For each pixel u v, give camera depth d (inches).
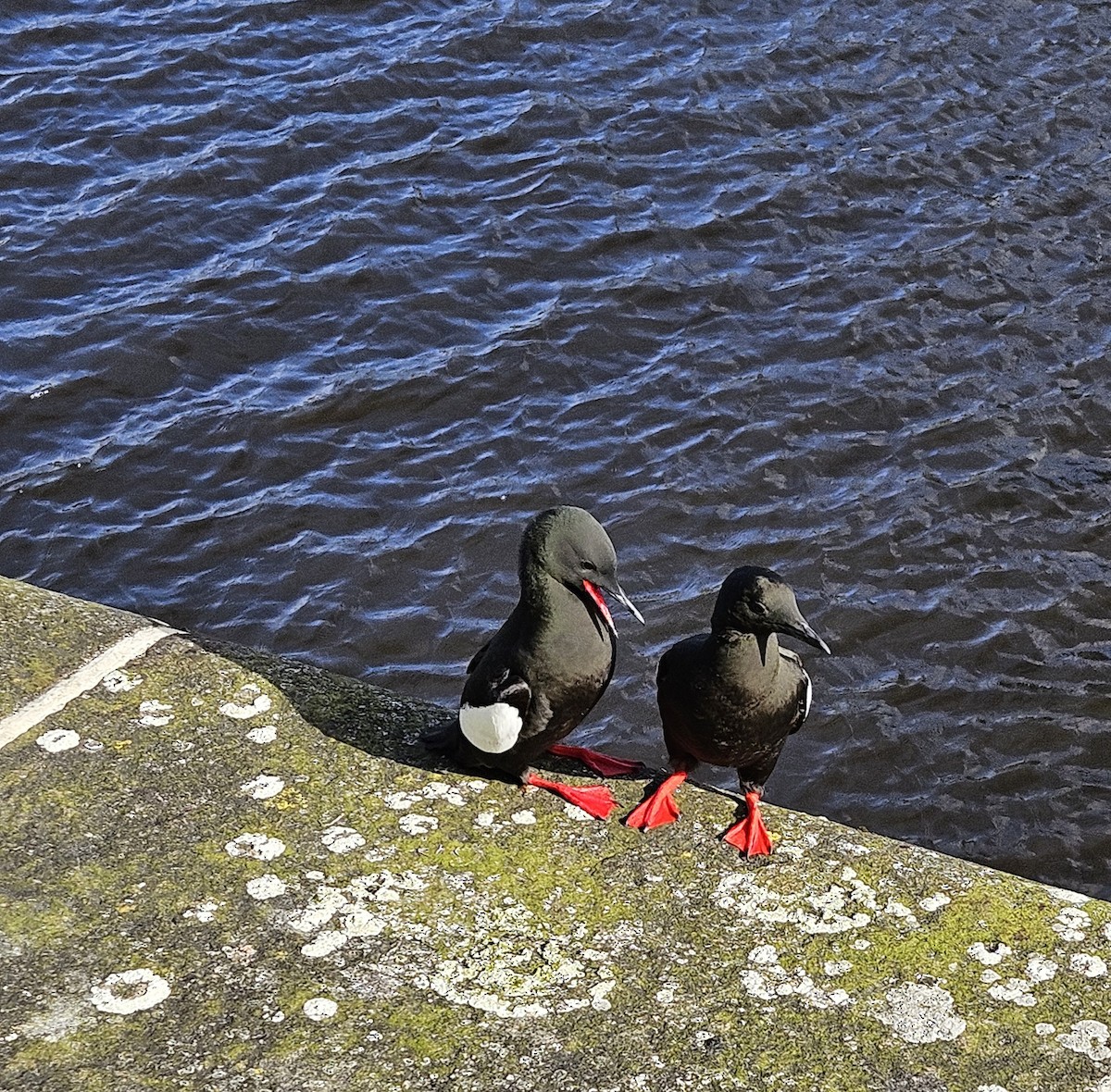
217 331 211.9
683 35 287.1
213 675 119.3
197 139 245.9
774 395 210.7
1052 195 253.0
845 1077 103.0
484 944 107.3
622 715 169.5
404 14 283.0
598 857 112.0
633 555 186.5
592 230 238.1
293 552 183.9
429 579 181.9
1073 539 190.7
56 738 114.8
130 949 105.7
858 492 196.2
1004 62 288.2
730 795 117.2
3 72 256.2
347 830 112.0
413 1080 102.0
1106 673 173.2
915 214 247.3
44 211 228.5
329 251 227.3
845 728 168.6
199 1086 101.1
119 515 187.0
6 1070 101.1
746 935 108.3
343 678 121.1
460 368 210.4
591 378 211.8
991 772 165.3
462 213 238.1
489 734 113.6
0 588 122.5
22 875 108.3
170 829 111.1
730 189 249.6
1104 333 224.1
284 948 106.4
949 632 177.9
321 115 254.7
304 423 200.4
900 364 217.5
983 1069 103.3
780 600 114.0
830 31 292.5
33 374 202.4
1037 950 107.9
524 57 275.6
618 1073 102.7
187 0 280.7
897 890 110.6
